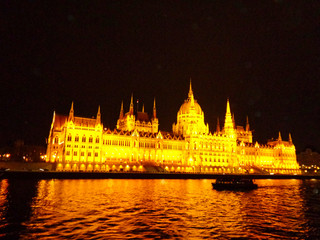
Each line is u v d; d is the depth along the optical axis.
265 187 118.94
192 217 49.41
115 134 186.25
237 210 58.03
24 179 123.50
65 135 165.38
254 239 37.38
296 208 62.09
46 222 43.31
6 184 101.50
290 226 44.56
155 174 153.88
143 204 61.53
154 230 40.31
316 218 51.06
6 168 145.75
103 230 39.66
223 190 100.19
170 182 130.75
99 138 176.75
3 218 45.69
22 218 45.78
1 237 35.94
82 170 155.62
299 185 134.00
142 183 118.69
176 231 40.06
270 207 62.91
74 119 172.75
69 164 159.00
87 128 173.12
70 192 78.81
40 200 63.56
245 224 45.34
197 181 142.75
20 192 77.44
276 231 41.41
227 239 37.09
